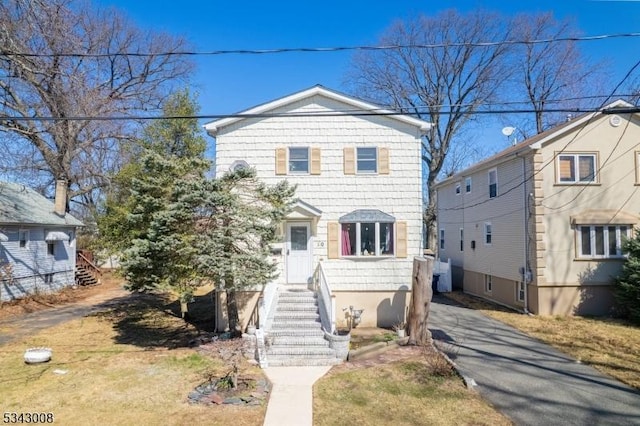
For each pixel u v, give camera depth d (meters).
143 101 29.22
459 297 21.86
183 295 10.63
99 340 12.49
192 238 10.59
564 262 16.33
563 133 16.50
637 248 15.16
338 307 14.24
